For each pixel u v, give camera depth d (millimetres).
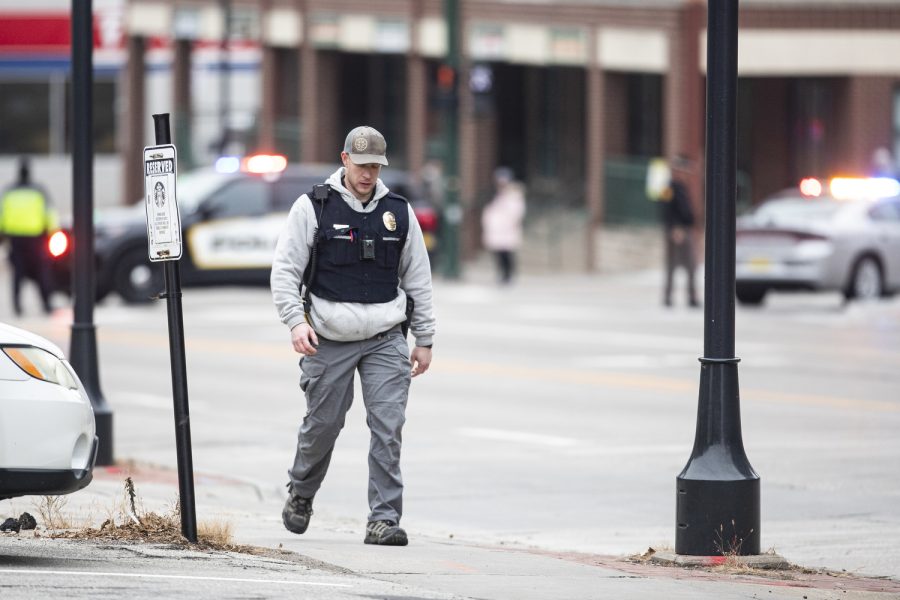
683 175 103750
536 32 147250
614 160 143875
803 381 69250
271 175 106375
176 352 31703
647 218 138875
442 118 156125
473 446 54125
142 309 101500
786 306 106875
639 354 79125
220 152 157750
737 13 33625
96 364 48156
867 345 82500
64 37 181750
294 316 32469
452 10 133375
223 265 104625
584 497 45719
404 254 33594
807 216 105125
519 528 41469
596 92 143125
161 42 184500
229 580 27906
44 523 34406
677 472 49688
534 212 150375
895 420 59469
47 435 28156
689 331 89750
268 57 175750
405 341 33906
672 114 137625
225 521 37344
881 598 30219
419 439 55438
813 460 51438
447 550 34656
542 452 53031
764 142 151125
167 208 31094
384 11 159375
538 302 108812
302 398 64938
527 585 29703
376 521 34250
